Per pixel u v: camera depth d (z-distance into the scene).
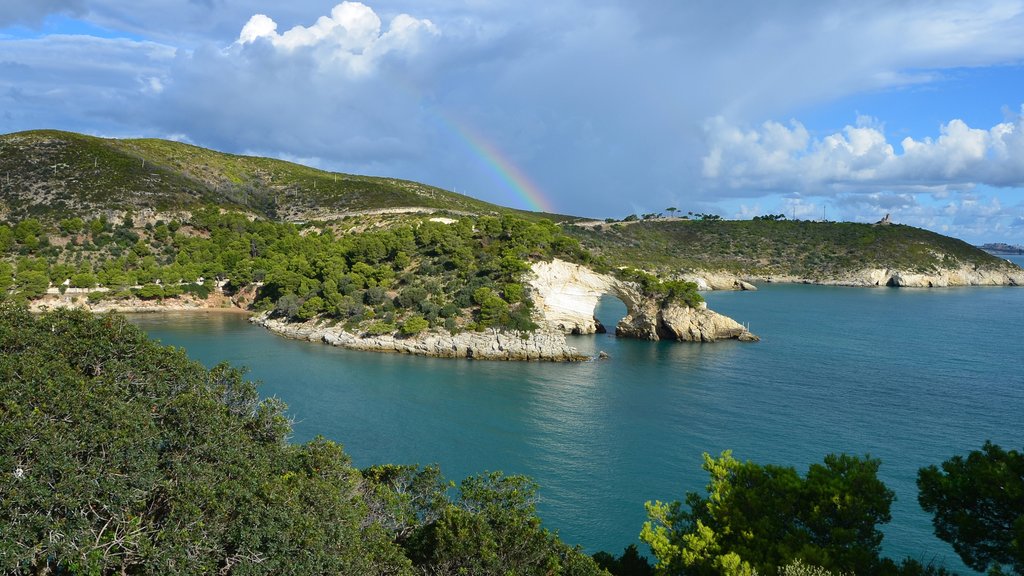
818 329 135.62
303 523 22.81
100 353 31.61
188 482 23.64
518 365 95.94
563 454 57.66
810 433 63.94
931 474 23.52
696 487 50.97
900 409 72.88
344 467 30.89
